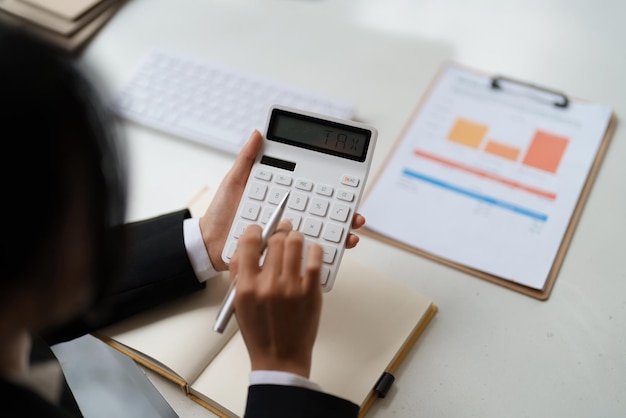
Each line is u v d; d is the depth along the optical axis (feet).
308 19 3.01
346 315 1.93
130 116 2.62
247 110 2.62
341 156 1.89
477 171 2.39
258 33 2.96
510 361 1.91
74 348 1.96
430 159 2.43
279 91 2.67
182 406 1.82
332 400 1.56
